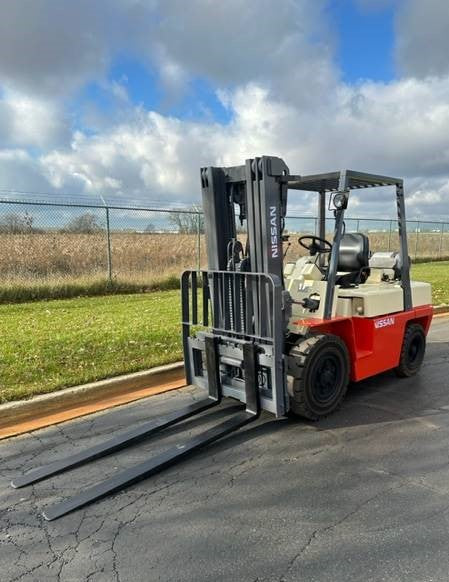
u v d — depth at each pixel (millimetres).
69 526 2834
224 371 4516
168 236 13883
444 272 16422
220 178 4344
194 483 3299
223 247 4430
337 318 4492
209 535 2717
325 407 4301
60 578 2396
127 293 11359
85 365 5492
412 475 3367
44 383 4891
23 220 11141
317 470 3451
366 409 4605
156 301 9938
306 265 4902
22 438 4031
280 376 3955
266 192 3996
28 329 7020
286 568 2430
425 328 5770
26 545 2664
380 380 5484
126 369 5406
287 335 4285
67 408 4668
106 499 3117
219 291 4453
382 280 5543
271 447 3828
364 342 4805
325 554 2529
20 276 10578
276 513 2920
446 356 6586
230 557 2523
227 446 3846
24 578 2398
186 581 2357
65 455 3732
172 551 2584
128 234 13203
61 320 7762
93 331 6887
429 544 2602
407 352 5414
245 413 4180
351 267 5387
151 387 5262
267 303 4102
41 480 3363
